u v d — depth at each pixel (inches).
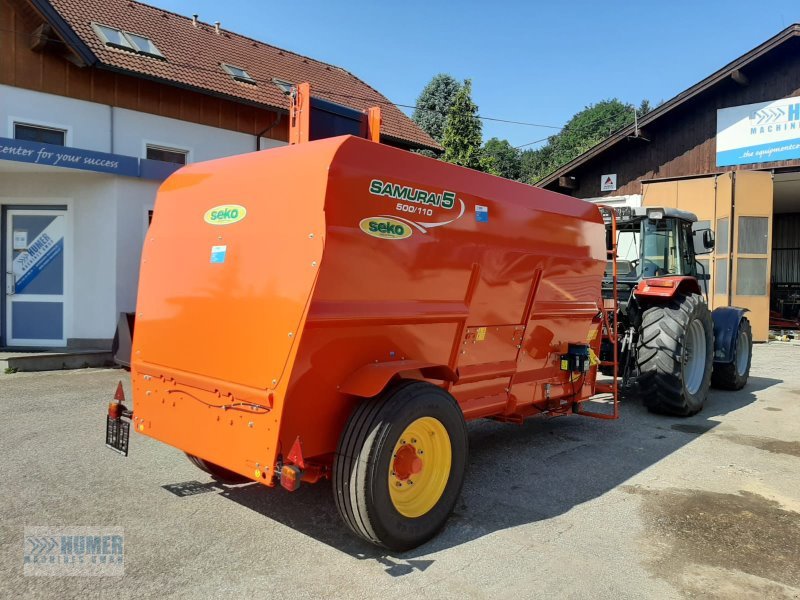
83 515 146.0
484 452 205.8
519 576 120.8
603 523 147.5
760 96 557.9
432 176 142.9
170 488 164.7
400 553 129.9
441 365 138.9
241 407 125.6
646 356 250.5
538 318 183.5
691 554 131.9
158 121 467.2
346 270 122.6
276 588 114.0
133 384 156.4
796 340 563.2
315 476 131.3
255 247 128.7
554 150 2388.0
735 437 227.0
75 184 389.1
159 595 111.0
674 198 593.0
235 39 655.1
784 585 119.5
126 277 394.9
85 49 406.3
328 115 208.1
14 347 388.8
